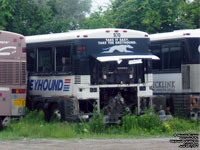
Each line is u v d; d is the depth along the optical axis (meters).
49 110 31.39
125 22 52.41
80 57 29.17
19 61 28.64
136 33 30.42
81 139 24.78
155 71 35.84
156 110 30.81
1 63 28.11
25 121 29.33
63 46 30.25
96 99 29.39
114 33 29.86
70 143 23.09
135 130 27.19
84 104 29.59
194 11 53.84
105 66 29.80
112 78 29.97
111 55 29.50
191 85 33.75
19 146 22.02
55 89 30.83
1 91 28.06
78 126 27.77
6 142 23.53
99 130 27.50
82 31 29.92
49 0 55.97
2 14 47.16
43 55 31.89
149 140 24.44
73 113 28.83
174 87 34.56
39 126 27.67
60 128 27.06
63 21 52.03
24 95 28.83
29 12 50.19
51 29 50.12
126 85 30.08
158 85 35.69
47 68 31.50
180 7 51.97
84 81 29.12
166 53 35.19
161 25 51.88
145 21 49.91
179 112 33.66
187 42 33.91
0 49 28.12
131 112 30.61
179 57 34.31
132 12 51.81
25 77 28.83
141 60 30.12
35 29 50.00
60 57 30.52
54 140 24.33
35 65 32.53
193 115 32.94
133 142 23.58
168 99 34.44
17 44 28.64
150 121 28.28
